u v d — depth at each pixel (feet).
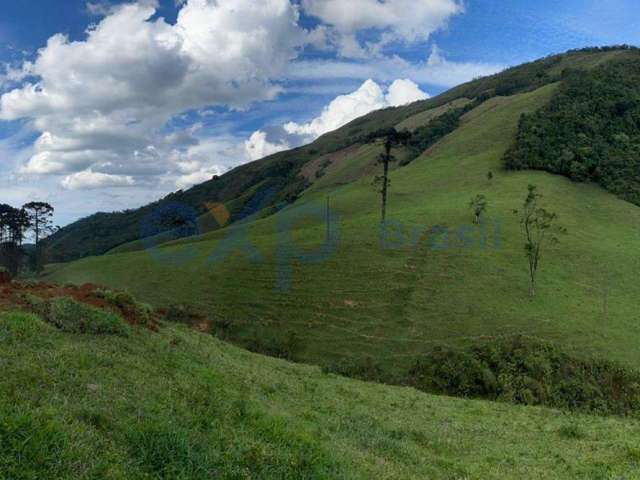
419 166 511.40
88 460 24.08
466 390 151.23
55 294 60.34
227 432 33.76
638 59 586.04
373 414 64.59
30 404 28.14
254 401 47.01
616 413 139.13
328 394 73.26
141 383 38.86
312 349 207.00
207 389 43.16
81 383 34.47
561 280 252.01
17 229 328.90
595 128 454.81
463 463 46.06
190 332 91.45
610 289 246.47
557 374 152.76
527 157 432.66
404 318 224.33
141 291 277.03
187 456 27.09
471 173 445.78
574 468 47.52
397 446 46.44
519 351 160.04
